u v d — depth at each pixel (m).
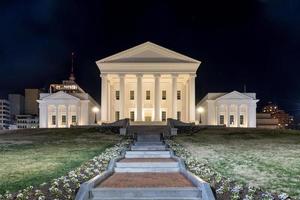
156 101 80.75
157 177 21.47
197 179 18.09
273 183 19.30
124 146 37.38
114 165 24.86
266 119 113.12
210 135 50.59
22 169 23.64
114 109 88.44
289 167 24.17
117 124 64.81
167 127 60.72
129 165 24.97
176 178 21.03
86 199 15.44
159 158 30.34
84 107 85.69
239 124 84.31
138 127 60.72
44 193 17.08
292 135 50.56
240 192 17.31
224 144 40.41
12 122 187.12
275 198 16.28
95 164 25.77
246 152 32.88
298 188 18.06
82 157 29.58
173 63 80.44
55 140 45.00
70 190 17.23
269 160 27.48
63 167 24.42
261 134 51.50
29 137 49.19
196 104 108.88
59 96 85.00
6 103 189.62
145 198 16.16
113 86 88.94
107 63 80.44
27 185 18.66
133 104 88.31
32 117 171.88
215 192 16.73
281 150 34.31
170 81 88.31
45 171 22.84
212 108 86.00
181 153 32.38
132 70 80.88
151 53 81.19
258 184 19.12
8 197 16.14
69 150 34.56
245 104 84.62
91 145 39.12
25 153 32.34
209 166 25.16
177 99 88.88
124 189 16.52
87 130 55.84
